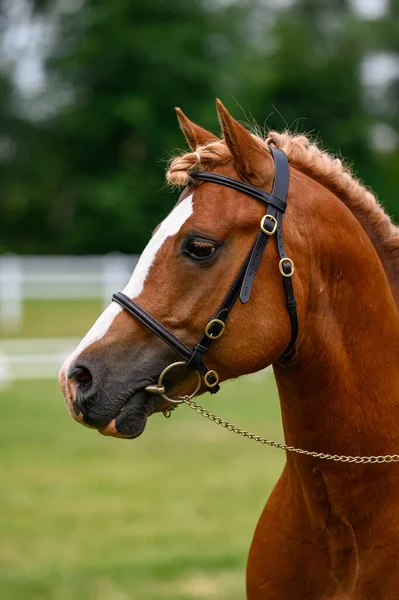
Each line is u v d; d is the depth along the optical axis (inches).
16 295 1027.9
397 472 168.1
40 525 376.8
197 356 159.8
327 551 172.4
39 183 2388.0
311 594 175.9
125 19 2208.4
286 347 164.4
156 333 159.5
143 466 480.4
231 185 163.2
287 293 161.5
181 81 2208.4
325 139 2249.0
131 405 159.2
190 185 165.9
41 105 2400.3
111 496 420.2
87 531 368.5
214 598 295.7
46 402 647.8
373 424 168.6
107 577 314.7
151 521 381.7
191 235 159.6
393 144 2728.8
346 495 168.4
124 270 1162.6
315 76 2265.0
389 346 172.1
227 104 2210.9
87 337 162.4
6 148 2458.2
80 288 1112.2
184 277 159.6
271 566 180.4
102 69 2194.9
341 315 168.6
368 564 168.1
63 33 2335.1
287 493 180.5
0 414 607.8
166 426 592.1
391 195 2245.3
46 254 2218.3
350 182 177.9
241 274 159.8
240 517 386.9
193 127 181.9
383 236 179.3
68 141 2246.6
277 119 2258.9
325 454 168.4
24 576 315.0
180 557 334.0
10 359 731.4
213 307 159.6
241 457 499.8
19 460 491.2
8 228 2369.6
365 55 2657.5
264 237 161.2
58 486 438.0
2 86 2440.9
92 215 2158.0
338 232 168.7
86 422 159.0
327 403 168.1
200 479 451.2
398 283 181.2
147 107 2148.1
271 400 672.4
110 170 2218.3
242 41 2385.6
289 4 3127.5
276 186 164.6
